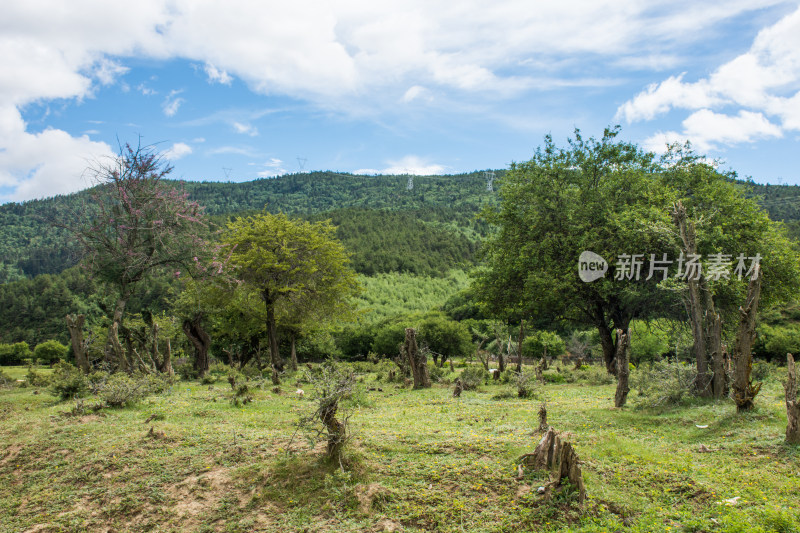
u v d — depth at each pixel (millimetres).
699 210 22062
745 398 10078
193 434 9914
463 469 7406
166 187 21641
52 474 8617
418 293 97562
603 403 13469
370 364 31703
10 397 15977
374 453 8312
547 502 6348
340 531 6359
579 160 25531
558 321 28203
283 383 20141
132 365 21344
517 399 14961
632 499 6352
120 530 6969
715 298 21797
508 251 26000
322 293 32125
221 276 24062
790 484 6383
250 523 6777
